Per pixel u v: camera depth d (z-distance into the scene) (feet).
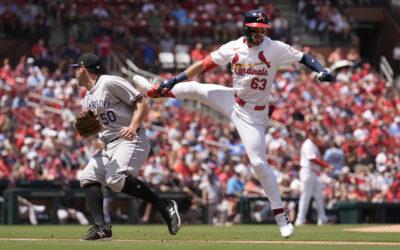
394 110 269.44
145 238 96.12
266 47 87.97
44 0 283.18
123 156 84.43
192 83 92.12
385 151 235.40
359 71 290.76
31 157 173.99
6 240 90.79
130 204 166.91
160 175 180.55
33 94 218.79
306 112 245.45
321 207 167.02
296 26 315.58
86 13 283.79
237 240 95.50
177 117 225.97
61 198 162.09
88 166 86.28
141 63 279.49
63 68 253.65
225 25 302.86
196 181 181.68
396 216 184.55
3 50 272.51
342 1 344.90
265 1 317.83
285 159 211.00
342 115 253.03
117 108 84.99
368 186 204.13
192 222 175.22
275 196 90.99
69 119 202.59
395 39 343.46
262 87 88.89
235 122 90.38
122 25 286.46
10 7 275.59
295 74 276.21
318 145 223.30
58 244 81.61
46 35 276.82
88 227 136.67
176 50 283.18
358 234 114.42
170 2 304.91
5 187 163.53
